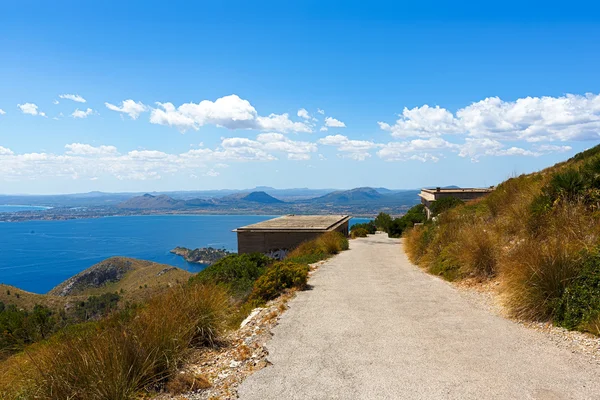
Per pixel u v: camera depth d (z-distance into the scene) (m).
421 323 6.14
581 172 9.20
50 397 3.67
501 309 6.62
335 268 13.09
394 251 19.56
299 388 4.02
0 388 4.00
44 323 7.00
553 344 4.88
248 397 3.87
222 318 6.09
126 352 4.25
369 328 6.03
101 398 3.68
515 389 3.72
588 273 5.42
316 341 5.51
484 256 8.98
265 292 9.12
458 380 3.99
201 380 4.23
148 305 6.00
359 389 3.91
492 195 14.39
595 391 3.61
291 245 25.11
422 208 45.06
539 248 6.27
